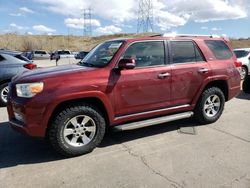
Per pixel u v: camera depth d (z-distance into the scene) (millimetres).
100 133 4535
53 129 4195
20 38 77750
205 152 4523
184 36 5570
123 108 4707
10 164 4199
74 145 4367
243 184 3555
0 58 7645
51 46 79750
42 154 4531
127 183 3611
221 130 5578
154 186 3535
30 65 7867
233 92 6195
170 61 5207
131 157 4367
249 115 6676
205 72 5602
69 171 3951
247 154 4441
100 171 3936
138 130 5578
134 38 4898
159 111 5141
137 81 4750
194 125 5871
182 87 5340
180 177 3744
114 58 4637
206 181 3637
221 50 6074
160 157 4359
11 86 4496
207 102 5820
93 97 4387
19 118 4363
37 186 3582
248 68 13469
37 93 4074
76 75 4305
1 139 5203
